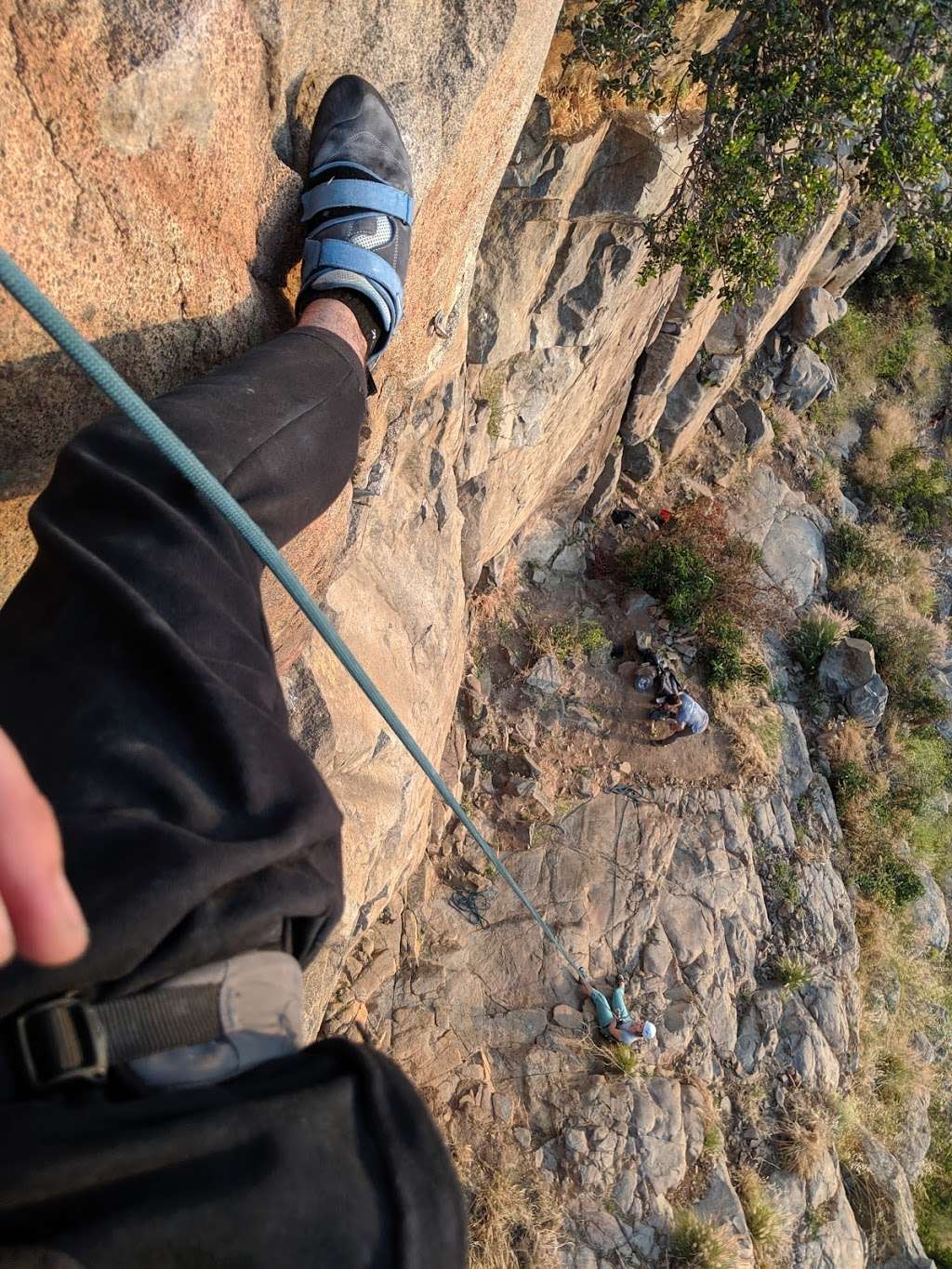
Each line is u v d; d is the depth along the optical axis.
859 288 15.50
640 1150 7.60
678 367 9.97
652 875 9.11
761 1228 8.05
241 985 0.85
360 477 3.00
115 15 1.42
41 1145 0.66
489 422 6.71
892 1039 10.84
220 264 1.84
